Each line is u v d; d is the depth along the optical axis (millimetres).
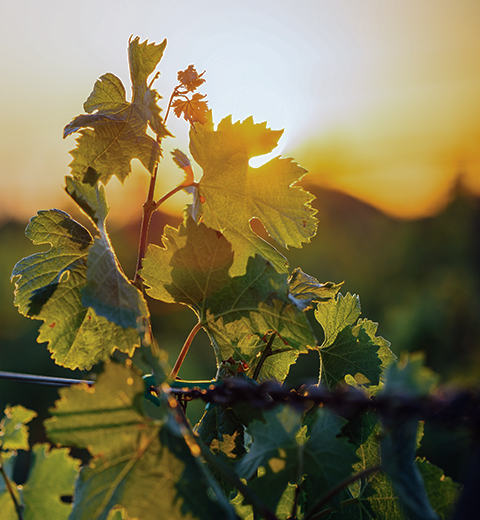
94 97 549
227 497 507
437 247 8398
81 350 522
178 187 565
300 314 498
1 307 5855
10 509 514
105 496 443
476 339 6309
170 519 439
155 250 529
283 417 461
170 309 6145
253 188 562
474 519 417
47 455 521
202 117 570
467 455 435
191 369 5172
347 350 572
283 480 453
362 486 533
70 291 534
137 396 448
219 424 524
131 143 533
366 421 531
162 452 448
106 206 532
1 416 4758
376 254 8430
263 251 569
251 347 550
